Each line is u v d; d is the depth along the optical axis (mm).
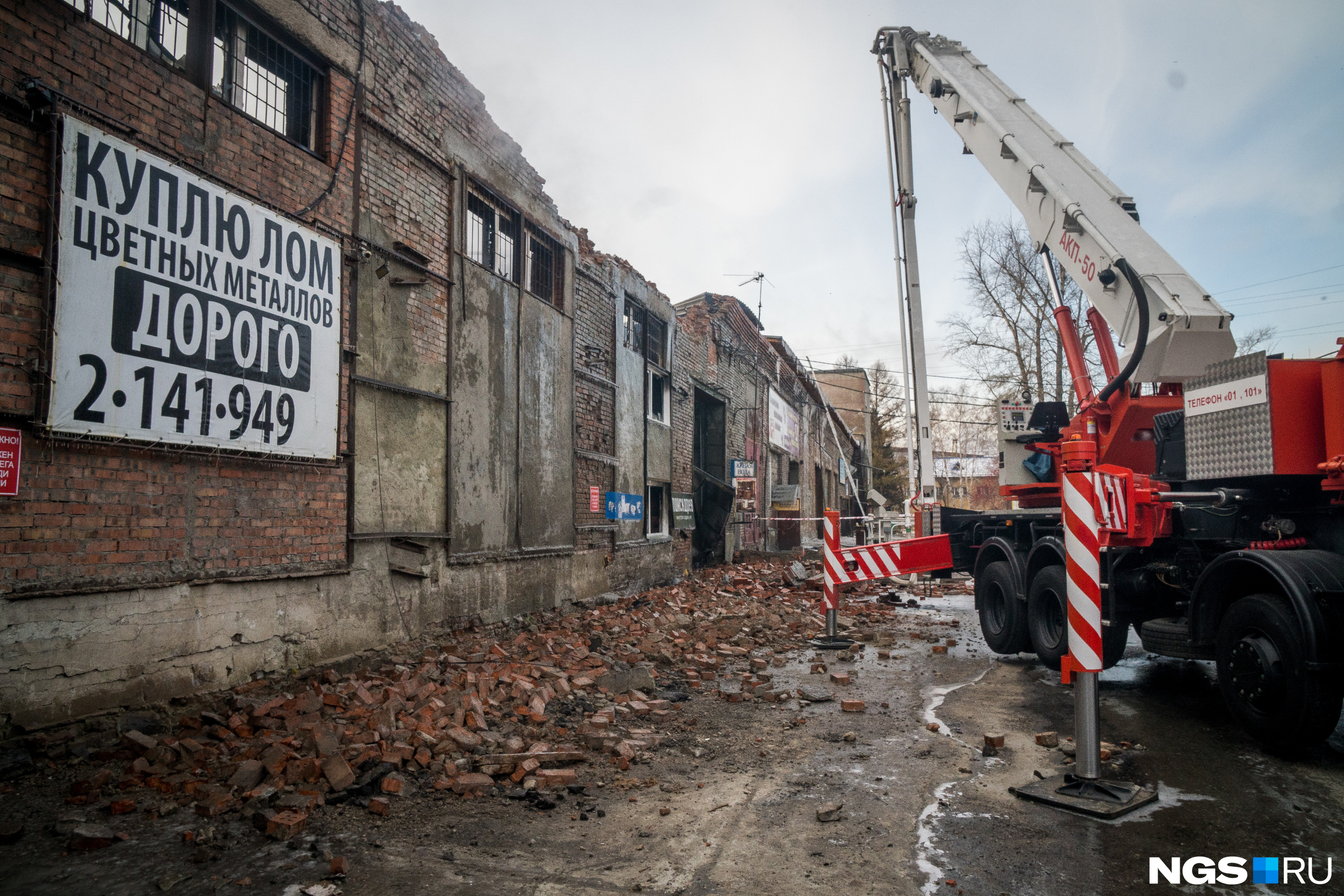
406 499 7648
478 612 8781
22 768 4148
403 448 7617
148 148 5062
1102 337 9461
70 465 4598
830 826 4020
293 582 6203
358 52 7152
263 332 5934
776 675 8000
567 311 11312
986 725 6055
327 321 6629
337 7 6914
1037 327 31203
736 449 21000
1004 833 3951
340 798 4074
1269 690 5207
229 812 3910
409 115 7910
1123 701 6934
